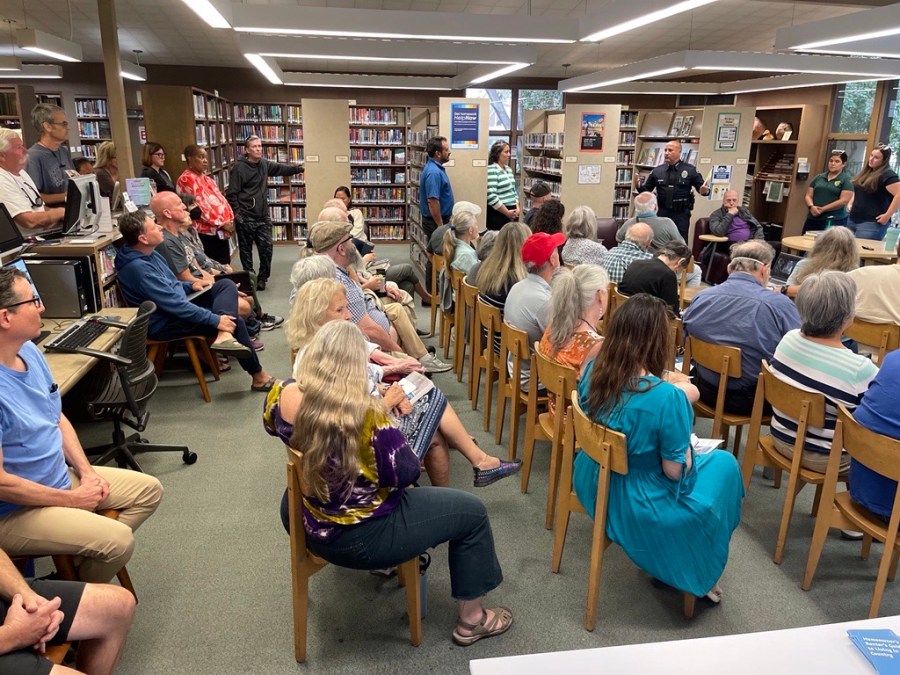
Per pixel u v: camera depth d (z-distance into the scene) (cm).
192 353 387
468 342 417
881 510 198
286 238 1065
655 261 349
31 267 316
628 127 977
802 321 228
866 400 199
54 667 139
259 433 351
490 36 534
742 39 833
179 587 227
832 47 574
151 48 897
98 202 372
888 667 107
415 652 199
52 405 198
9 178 349
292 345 246
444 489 192
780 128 939
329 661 195
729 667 107
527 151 974
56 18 732
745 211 691
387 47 656
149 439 342
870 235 634
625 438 189
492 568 197
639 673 105
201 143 779
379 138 1050
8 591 147
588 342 252
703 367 293
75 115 1044
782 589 229
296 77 1025
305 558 188
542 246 301
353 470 165
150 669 191
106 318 318
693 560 199
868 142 847
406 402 219
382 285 433
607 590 229
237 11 493
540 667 106
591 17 520
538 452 334
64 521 180
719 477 208
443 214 632
